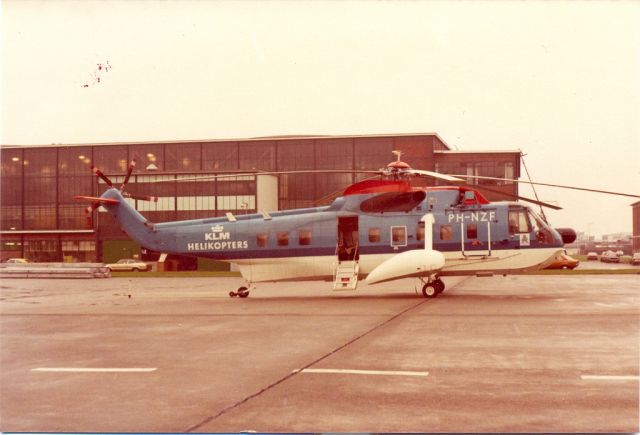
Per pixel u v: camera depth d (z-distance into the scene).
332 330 14.21
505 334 12.98
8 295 28.20
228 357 10.91
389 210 23.20
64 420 7.13
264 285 35.47
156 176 69.50
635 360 10.02
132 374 9.58
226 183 68.31
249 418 7.10
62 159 76.06
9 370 9.98
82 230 74.50
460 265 22.77
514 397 7.80
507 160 73.38
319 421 6.95
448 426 6.67
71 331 14.77
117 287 34.88
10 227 76.06
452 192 23.20
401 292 26.69
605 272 45.22
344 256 23.75
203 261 67.00
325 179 74.69
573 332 13.12
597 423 6.71
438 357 10.52
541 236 22.52
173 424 6.91
